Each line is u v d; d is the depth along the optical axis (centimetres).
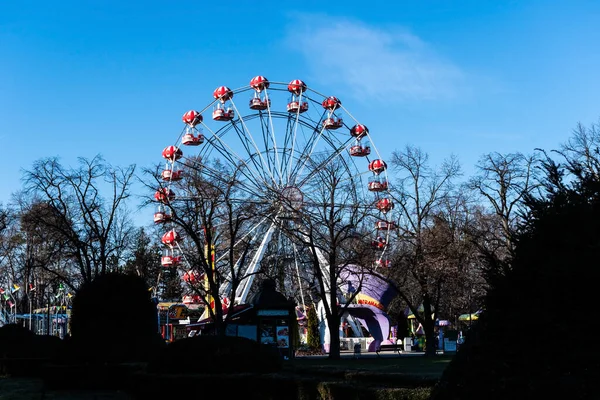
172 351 1928
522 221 885
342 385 1346
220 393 1703
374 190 5794
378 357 4853
